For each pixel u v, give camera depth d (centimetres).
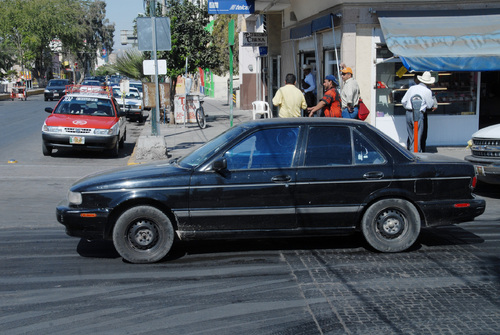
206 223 584
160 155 1310
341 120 616
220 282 528
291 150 597
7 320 443
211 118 2478
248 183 582
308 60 1750
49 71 8950
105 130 1409
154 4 1345
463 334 410
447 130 1414
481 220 775
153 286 519
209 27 3691
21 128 2211
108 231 583
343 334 412
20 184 1067
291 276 542
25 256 614
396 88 1359
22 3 6625
